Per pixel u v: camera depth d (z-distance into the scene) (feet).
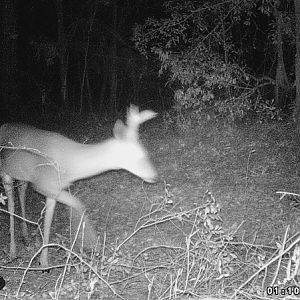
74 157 22.50
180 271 18.75
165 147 43.62
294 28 52.60
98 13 80.53
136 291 20.25
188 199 31.96
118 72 81.87
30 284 21.81
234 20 51.39
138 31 48.67
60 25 74.54
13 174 24.98
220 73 45.21
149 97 78.59
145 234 26.89
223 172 37.40
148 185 34.91
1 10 68.03
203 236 20.65
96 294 20.03
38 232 27.48
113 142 21.81
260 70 65.31
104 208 31.45
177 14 47.60
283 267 20.42
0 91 68.28
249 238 25.66
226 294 18.63
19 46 79.92
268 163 39.14
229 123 46.42
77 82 86.33
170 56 45.78
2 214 31.86
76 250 24.58
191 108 48.34
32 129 24.61
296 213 29.12
